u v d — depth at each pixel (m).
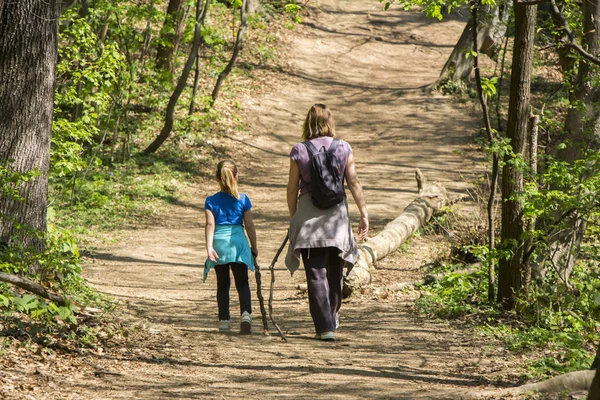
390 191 21.41
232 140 26.20
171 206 19.92
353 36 38.94
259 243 16.19
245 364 6.34
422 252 14.89
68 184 18.50
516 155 9.12
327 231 7.35
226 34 35.69
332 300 7.79
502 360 6.85
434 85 31.94
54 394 4.84
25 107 8.20
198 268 13.66
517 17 9.33
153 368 5.98
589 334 8.32
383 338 7.90
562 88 14.76
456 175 23.20
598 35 11.82
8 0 8.09
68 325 6.93
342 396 5.18
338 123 29.06
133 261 13.84
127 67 22.03
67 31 18.92
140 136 24.83
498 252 9.27
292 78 32.97
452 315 9.44
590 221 10.32
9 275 6.26
